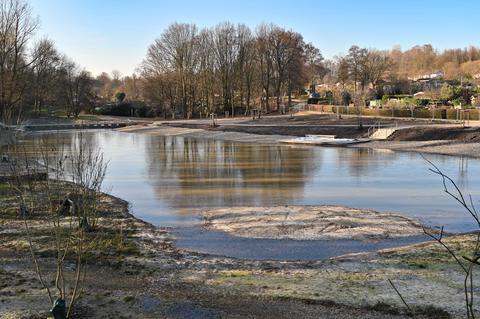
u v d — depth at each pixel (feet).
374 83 301.43
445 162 103.30
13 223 50.70
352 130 169.89
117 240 45.65
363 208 61.31
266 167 100.63
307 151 131.23
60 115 309.63
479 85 250.57
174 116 306.55
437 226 51.98
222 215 58.34
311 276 35.50
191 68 295.48
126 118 313.12
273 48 284.41
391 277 34.63
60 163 55.57
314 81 390.83
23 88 188.44
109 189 78.48
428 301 30.12
